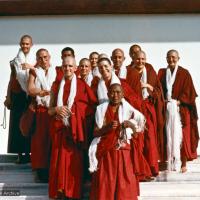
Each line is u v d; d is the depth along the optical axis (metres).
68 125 15.68
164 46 21.02
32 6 21.11
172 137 16.98
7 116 20.70
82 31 21.20
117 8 21.05
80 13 21.17
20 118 17.69
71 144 15.65
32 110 16.66
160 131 16.98
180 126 17.14
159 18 21.14
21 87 17.62
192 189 16.36
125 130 15.27
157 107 16.95
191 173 16.84
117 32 21.12
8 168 17.30
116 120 15.49
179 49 20.98
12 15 21.20
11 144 17.73
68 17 21.22
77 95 15.95
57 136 15.68
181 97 17.44
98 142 15.34
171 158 16.92
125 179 15.08
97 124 15.48
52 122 15.79
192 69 20.88
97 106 15.68
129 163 15.23
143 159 15.73
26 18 21.23
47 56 17.23
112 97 15.59
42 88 16.98
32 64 17.77
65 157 15.52
